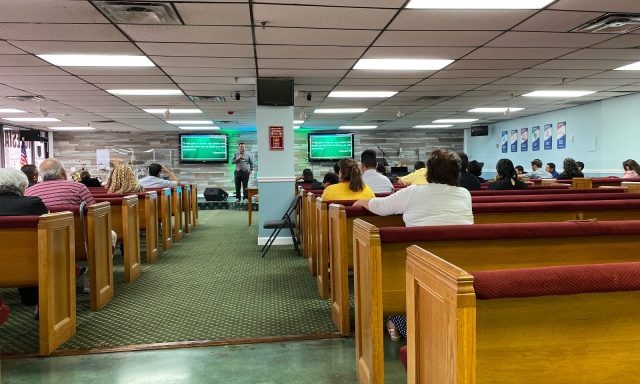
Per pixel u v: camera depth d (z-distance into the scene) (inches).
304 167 637.9
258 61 230.7
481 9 161.5
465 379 43.2
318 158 631.8
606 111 387.9
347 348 108.7
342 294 115.8
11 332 122.9
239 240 286.2
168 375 95.7
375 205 106.7
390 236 81.7
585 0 154.1
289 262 215.3
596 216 129.3
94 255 139.0
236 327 124.2
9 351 109.2
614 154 380.2
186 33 182.5
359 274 91.1
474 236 82.2
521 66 252.1
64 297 115.6
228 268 202.8
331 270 131.0
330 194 169.9
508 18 171.0
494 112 467.8
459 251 83.7
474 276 46.6
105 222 150.1
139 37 187.2
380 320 80.4
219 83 285.6
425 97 357.7
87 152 613.0
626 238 88.4
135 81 277.0
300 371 96.7
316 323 126.4
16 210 120.9
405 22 173.8
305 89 314.8
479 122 569.3
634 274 48.1
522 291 46.3
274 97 265.0
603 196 147.9
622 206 129.3
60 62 227.9
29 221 106.7
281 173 267.3
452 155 101.8
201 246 263.6
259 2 151.0
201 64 235.1
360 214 128.7
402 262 88.4
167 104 372.8
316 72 258.2
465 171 195.3
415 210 100.5
